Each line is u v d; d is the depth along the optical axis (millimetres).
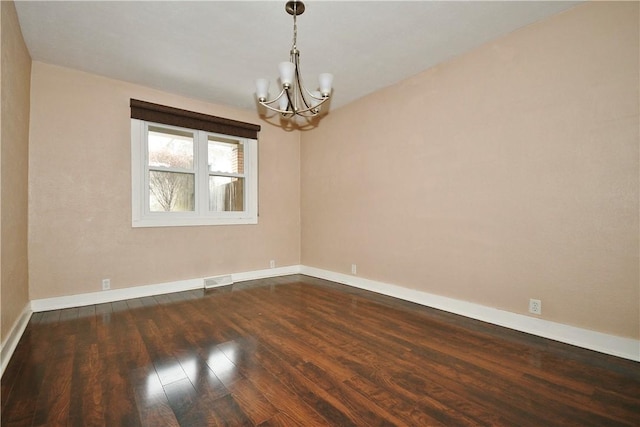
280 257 4457
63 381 1649
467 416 1379
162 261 3465
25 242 2586
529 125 2301
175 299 3230
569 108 2111
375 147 3537
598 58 1992
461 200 2730
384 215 3443
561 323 2160
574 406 1448
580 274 2074
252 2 2010
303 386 1613
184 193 3674
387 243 3412
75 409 1416
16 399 1486
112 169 3150
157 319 2623
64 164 2900
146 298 3260
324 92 2098
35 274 2762
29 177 2721
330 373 1743
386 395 1535
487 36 2438
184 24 2254
